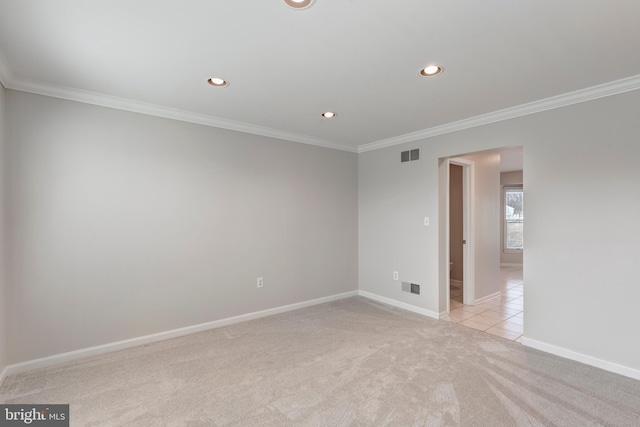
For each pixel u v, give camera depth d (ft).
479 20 5.93
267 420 6.76
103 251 9.93
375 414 6.93
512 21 5.95
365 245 16.55
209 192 12.01
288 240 14.21
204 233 11.89
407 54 7.21
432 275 13.34
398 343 10.67
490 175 16.37
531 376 8.47
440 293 13.24
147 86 9.04
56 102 9.19
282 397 7.57
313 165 15.08
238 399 7.50
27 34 6.39
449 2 5.40
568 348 9.52
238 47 6.92
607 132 8.84
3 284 8.34
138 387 8.00
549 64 7.64
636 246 8.37
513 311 14.25
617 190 8.68
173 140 11.21
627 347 8.49
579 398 7.47
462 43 6.73
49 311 9.11
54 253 9.17
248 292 13.01
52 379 8.35
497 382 8.18
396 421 6.70
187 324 11.51
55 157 9.18
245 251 12.92
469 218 15.10
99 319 9.87
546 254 9.99
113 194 10.09
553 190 9.84
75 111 9.46
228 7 5.54
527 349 10.18
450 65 7.73
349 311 14.14
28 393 7.72
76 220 9.50
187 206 11.51
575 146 9.40
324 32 6.35
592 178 9.09
